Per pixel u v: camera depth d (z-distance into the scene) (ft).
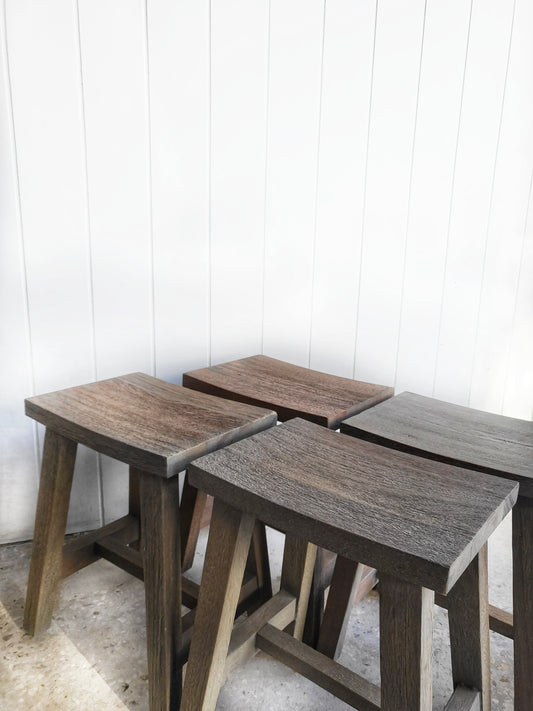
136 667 4.24
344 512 2.63
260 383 4.78
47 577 4.34
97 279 5.37
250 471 3.02
